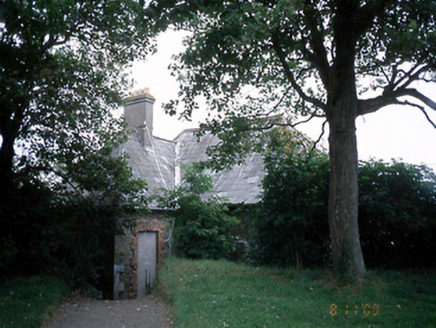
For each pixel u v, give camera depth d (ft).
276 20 24.57
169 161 63.00
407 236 36.40
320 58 31.65
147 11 28.86
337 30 29.19
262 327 19.03
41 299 24.08
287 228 36.45
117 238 45.34
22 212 33.06
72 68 35.42
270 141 40.40
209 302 24.03
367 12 27.58
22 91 27.86
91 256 35.12
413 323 19.31
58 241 34.09
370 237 37.40
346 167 29.19
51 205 36.35
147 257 48.47
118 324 22.81
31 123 35.14
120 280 45.01
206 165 38.42
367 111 31.89
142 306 27.55
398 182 35.91
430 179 35.94
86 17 32.22
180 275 32.65
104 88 39.34
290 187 35.81
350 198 28.94
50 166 39.24
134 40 37.06
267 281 29.50
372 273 30.14
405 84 30.96
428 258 36.70
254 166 56.24
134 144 58.70
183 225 47.29
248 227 49.03
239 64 30.91
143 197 41.37
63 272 32.35
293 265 36.24
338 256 28.68
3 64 23.27
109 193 39.58
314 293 26.02
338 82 29.25
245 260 45.42
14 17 21.13
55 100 35.29
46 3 21.94
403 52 29.04
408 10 26.76
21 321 19.61
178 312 22.47
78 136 38.09
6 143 34.81
